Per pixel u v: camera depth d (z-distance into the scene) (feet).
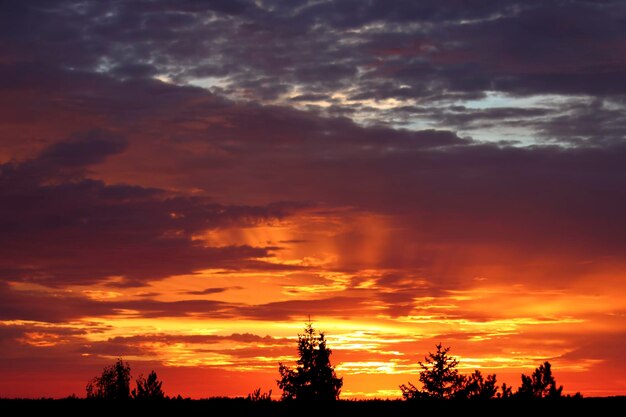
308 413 171.22
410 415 162.40
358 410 171.32
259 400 188.03
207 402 188.85
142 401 191.01
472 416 158.30
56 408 183.83
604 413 162.09
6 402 192.44
